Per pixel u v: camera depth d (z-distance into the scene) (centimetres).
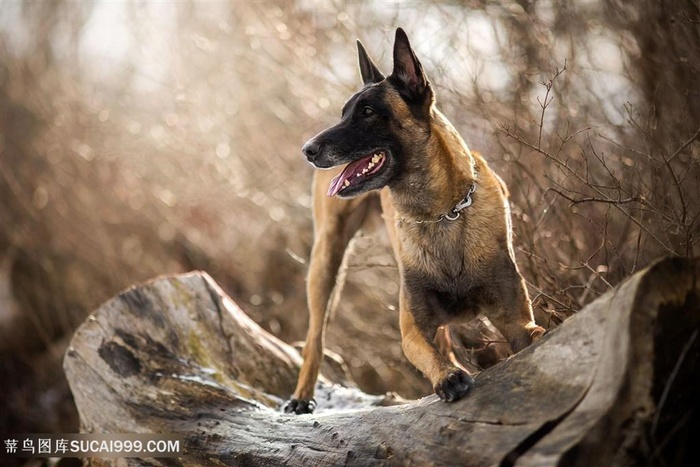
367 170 552
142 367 673
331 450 503
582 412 398
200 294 718
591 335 419
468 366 682
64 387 1099
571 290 688
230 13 1262
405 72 549
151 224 1347
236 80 1272
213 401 627
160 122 1382
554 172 789
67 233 1350
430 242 538
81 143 1423
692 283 408
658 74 788
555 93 816
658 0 771
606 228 634
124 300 703
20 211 1408
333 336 1009
